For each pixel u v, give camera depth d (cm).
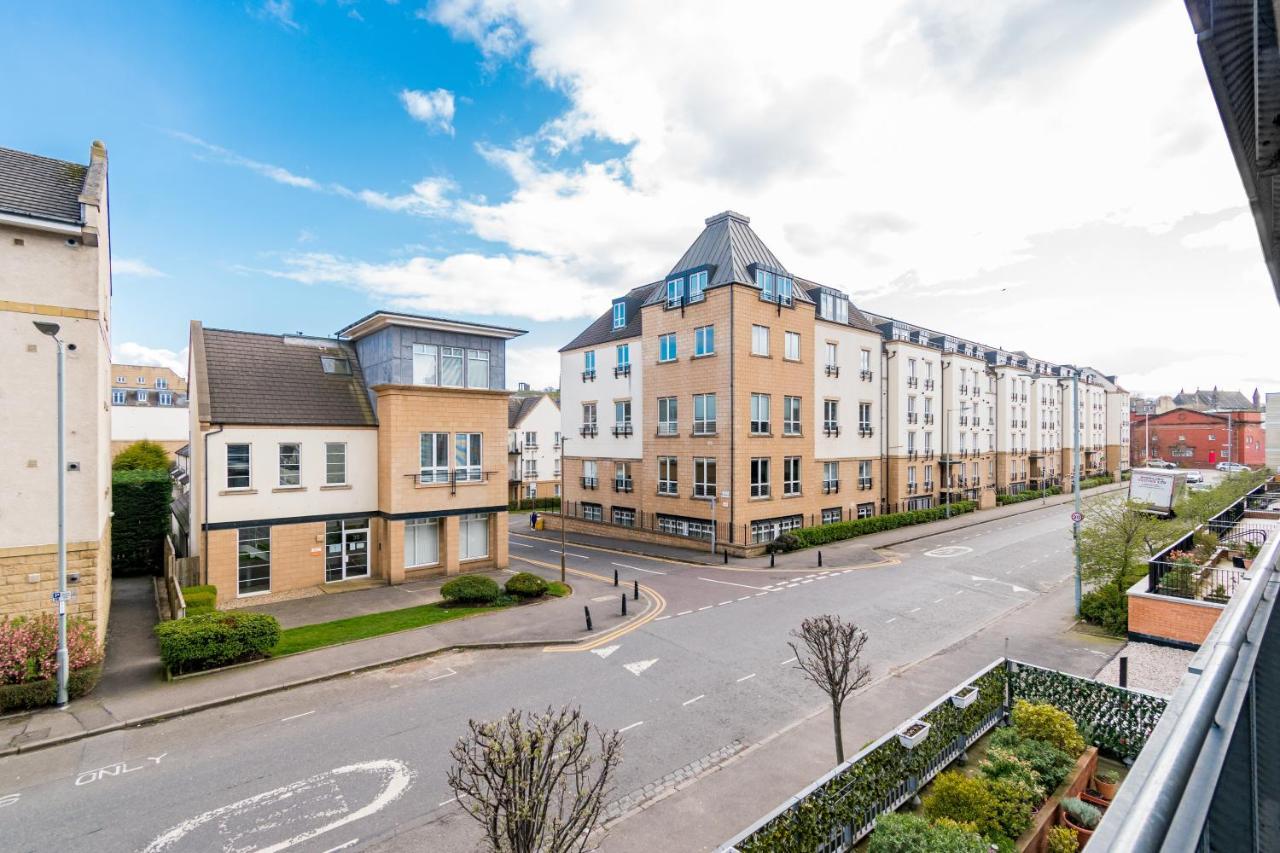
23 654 1199
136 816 873
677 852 782
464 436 2422
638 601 1970
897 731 852
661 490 3206
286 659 1452
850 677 1315
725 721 1132
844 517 3412
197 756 1030
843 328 3472
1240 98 297
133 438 4622
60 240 1354
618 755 723
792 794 901
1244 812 173
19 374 1304
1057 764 834
